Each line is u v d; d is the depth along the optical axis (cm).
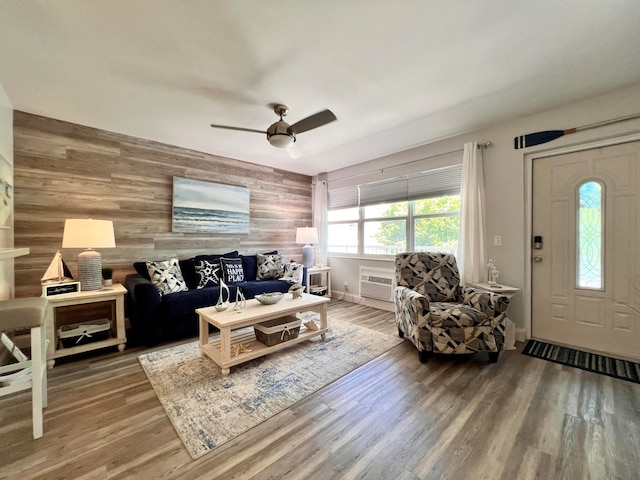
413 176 383
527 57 190
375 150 388
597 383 202
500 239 300
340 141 353
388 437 149
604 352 250
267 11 150
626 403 178
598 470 128
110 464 130
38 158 272
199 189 382
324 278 496
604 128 242
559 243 271
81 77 209
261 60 192
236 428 155
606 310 249
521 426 158
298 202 516
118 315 259
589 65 200
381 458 135
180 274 328
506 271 296
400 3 145
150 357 247
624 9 149
